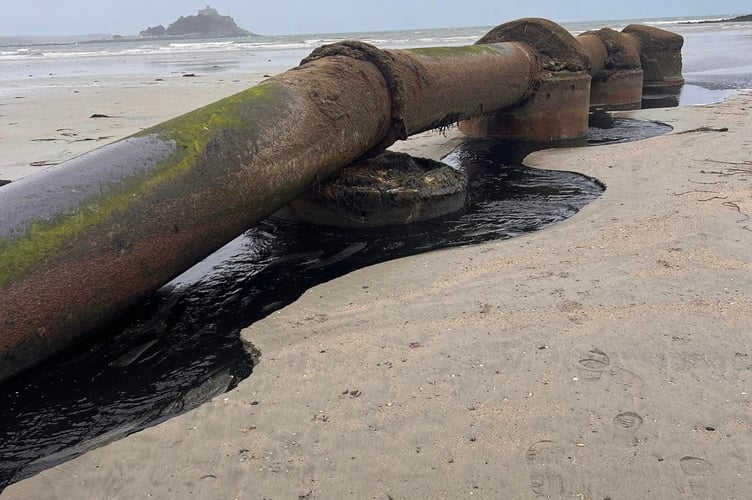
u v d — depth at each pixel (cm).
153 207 408
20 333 337
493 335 386
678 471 263
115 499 268
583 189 752
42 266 348
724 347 356
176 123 467
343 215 645
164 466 286
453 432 296
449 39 5884
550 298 432
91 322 378
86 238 370
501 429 296
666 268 469
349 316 430
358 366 360
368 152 671
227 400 333
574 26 9781
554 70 1071
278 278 526
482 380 338
